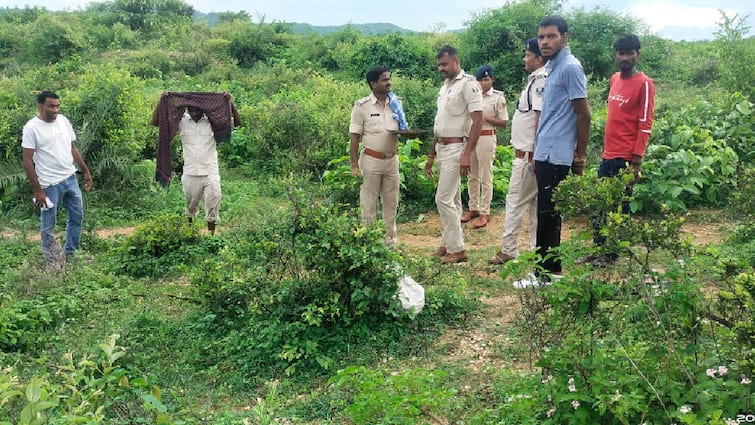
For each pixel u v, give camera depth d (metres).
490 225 8.70
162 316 5.76
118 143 10.57
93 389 3.76
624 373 3.18
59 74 18.67
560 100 5.60
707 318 3.29
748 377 2.97
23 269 6.63
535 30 22.92
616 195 3.39
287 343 4.87
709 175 8.77
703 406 2.94
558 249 3.51
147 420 3.82
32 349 5.13
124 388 3.97
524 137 6.36
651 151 8.83
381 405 3.53
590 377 3.18
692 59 26.08
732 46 12.81
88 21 38.72
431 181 9.61
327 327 5.14
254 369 4.77
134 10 42.34
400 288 5.23
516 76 22.28
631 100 6.23
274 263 5.41
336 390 4.17
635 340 3.48
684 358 3.17
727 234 7.58
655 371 3.20
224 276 5.60
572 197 3.45
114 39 35.50
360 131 6.96
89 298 6.06
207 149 7.88
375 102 6.88
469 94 6.52
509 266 3.69
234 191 11.05
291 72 23.75
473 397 4.19
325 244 5.04
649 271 3.30
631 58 6.19
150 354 5.02
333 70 28.89
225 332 5.32
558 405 3.28
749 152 9.70
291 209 5.52
